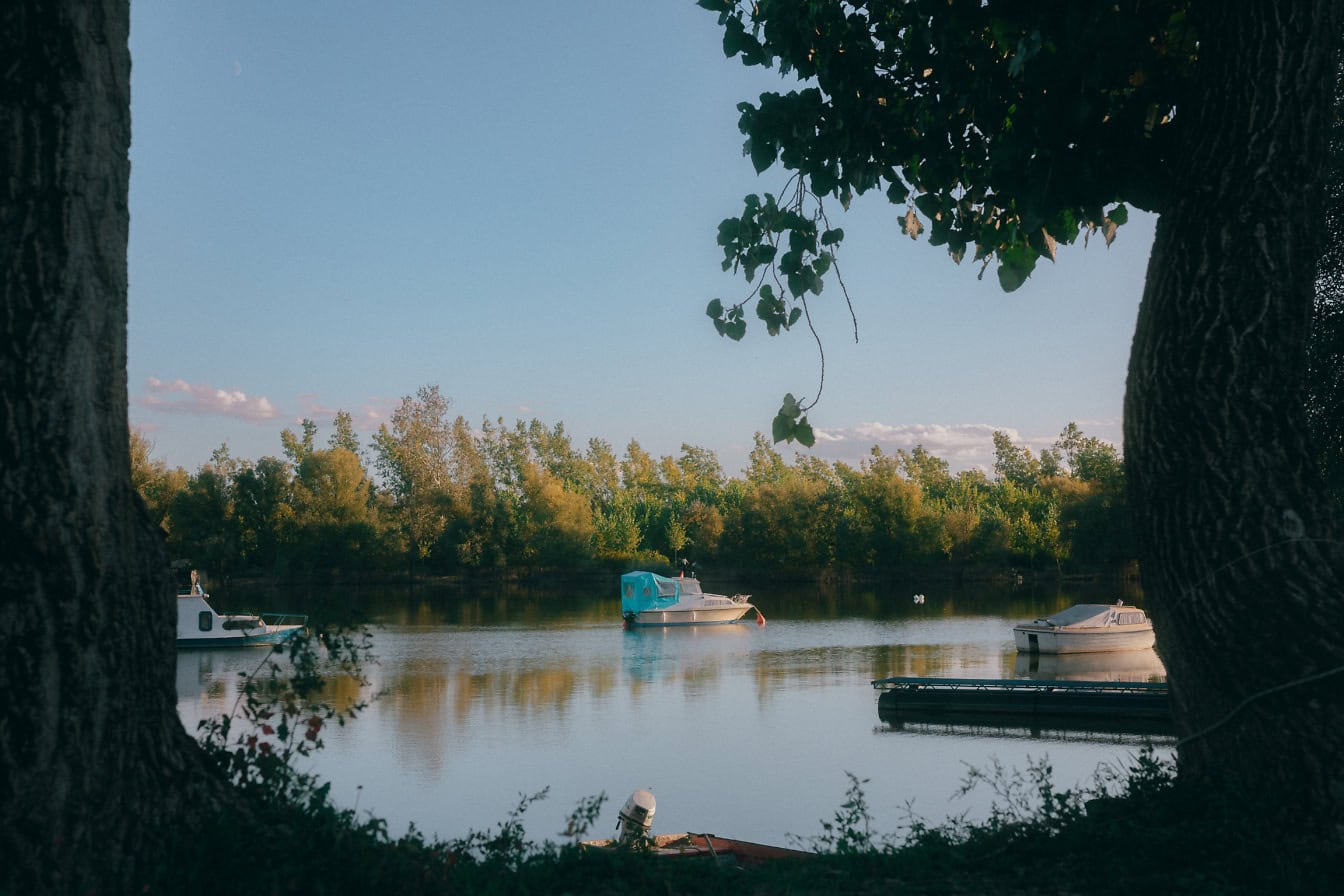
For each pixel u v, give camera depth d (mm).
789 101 6707
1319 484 5059
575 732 23031
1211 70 5109
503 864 5520
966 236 7105
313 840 4379
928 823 13406
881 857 5855
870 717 25078
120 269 4344
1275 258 4965
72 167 4117
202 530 87250
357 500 93812
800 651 40438
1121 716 23781
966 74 6211
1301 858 4438
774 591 88812
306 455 95750
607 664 36219
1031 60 5211
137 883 4051
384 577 98188
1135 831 4945
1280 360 5004
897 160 6930
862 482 105500
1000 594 79500
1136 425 5324
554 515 101312
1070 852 5254
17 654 3967
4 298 4016
